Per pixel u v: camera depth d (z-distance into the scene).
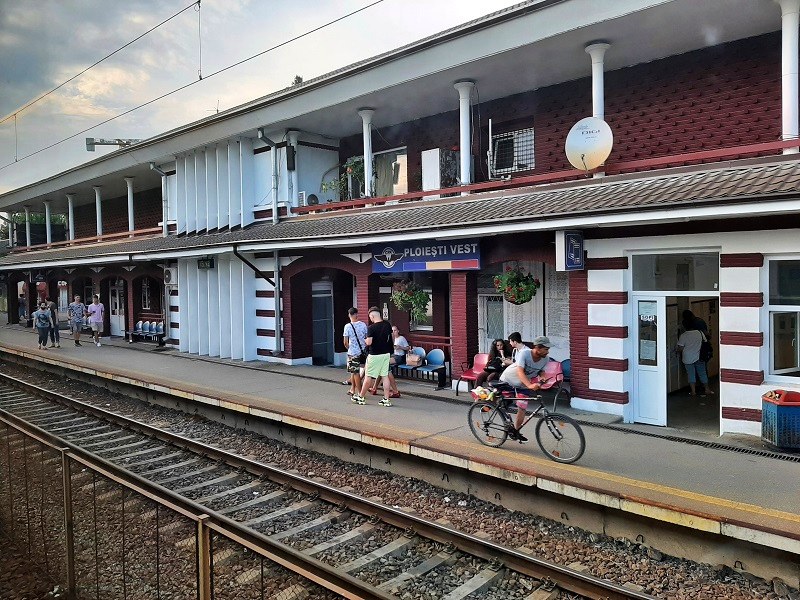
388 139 16.77
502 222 10.15
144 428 12.16
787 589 5.74
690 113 11.28
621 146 12.17
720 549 6.18
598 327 10.58
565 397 11.77
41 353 20.53
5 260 32.44
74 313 22.98
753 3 9.43
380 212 14.67
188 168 20.59
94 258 22.44
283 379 14.70
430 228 11.22
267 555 4.04
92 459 8.09
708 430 9.77
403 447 8.96
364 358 12.07
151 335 22.95
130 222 25.16
